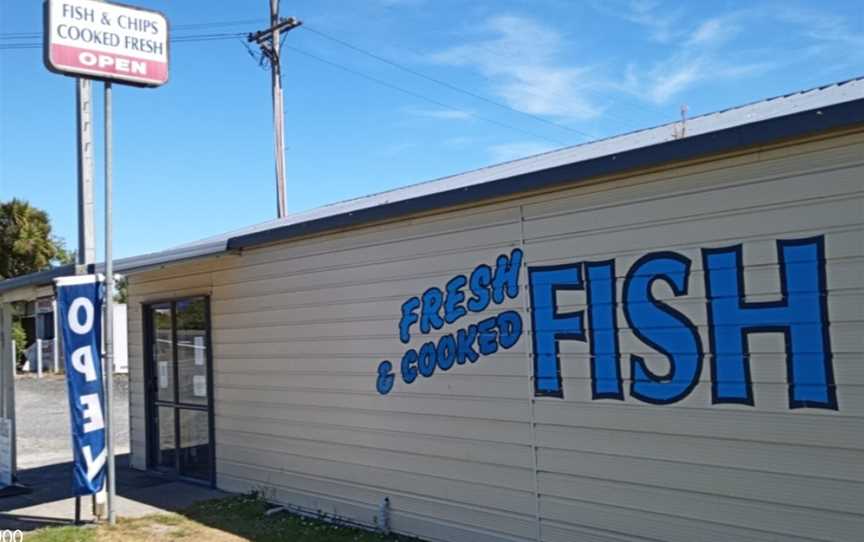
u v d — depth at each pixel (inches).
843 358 164.7
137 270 339.9
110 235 307.1
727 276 183.8
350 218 280.1
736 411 181.5
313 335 307.7
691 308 190.5
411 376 265.6
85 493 302.0
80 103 330.6
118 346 959.6
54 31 281.9
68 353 299.7
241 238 331.0
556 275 221.0
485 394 240.7
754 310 178.9
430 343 259.0
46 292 384.5
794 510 171.5
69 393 299.7
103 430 308.3
